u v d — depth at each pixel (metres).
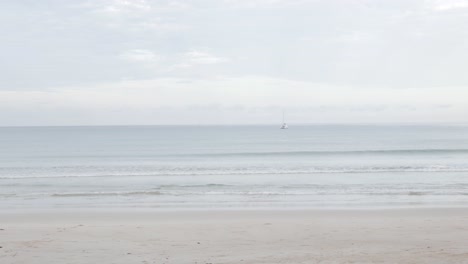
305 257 8.14
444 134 105.62
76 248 9.03
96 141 86.50
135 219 13.51
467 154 42.53
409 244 9.35
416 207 15.51
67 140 91.44
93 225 12.14
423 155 42.34
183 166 34.53
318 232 10.85
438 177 24.80
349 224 12.05
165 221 13.12
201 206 16.22
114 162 39.69
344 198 17.94
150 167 33.69
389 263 7.64
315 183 22.78
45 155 50.28
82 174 28.61
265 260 7.92
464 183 22.17
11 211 15.13
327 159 40.09
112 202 17.30
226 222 12.67
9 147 67.62
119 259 8.07
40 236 10.42
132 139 94.88
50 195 19.12
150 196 18.77
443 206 15.80
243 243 9.58
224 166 34.16
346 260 7.87
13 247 9.10
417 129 158.38
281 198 18.03
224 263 7.74
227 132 147.75
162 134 129.12
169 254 8.48
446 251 8.57
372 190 20.05
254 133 133.75
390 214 14.12
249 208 15.61
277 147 63.50
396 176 25.50
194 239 10.04
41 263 7.80
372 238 10.05
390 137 91.94
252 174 27.33
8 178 26.14
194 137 105.25
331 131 146.50
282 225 11.92
